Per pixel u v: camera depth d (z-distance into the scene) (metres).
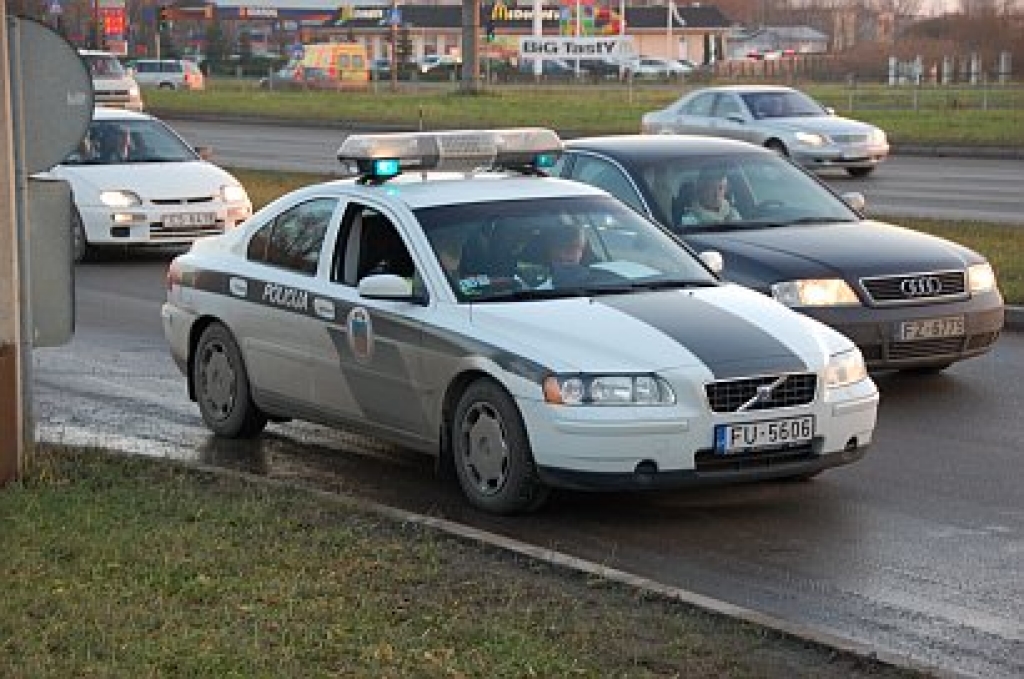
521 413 9.99
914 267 14.05
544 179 12.16
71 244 10.65
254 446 12.38
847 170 36.88
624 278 11.11
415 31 136.12
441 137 12.04
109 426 12.98
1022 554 9.58
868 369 13.81
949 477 11.38
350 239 11.52
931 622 8.39
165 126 25.12
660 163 15.49
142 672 7.02
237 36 149.50
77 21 101.00
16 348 10.18
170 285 13.09
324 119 57.75
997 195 31.06
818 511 10.52
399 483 11.29
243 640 7.43
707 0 175.62
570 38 111.81
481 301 10.68
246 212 24.05
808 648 7.61
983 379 14.86
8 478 10.17
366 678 7.02
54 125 10.43
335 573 8.52
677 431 9.75
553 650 7.43
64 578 8.30
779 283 13.72
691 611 8.09
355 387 11.27
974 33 99.88
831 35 164.75
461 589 8.36
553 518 10.33
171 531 9.16
